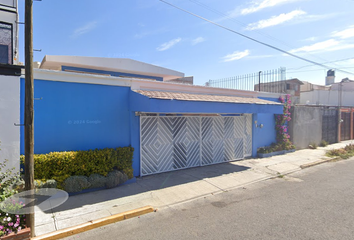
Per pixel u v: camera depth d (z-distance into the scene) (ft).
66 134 21.42
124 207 18.06
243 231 14.57
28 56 13.42
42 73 20.02
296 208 18.22
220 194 21.86
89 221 15.65
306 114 49.06
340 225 15.21
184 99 24.81
